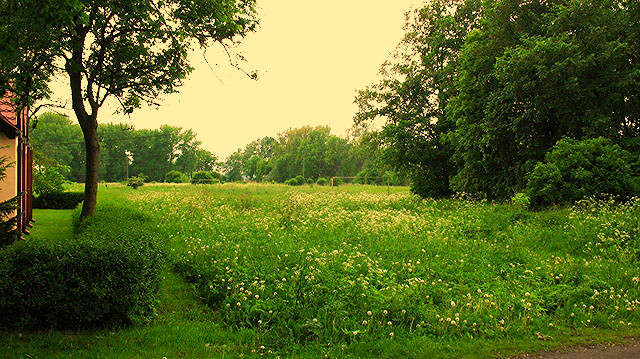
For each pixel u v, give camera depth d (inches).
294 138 4955.7
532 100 807.1
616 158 711.7
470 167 1032.2
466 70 1016.2
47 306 230.7
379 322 240.5
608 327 255.3
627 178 695.1
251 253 381.1
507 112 874.1
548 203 730.2
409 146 1272.1
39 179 792.9
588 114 770.2
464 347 217.3
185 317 266.4
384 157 1327.5
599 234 478.6
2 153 471.2
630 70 774.5
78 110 486.9
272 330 235.6
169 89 509.7
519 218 644.7
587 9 775.1
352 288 285.4
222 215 741.9
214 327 247.1
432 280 331.3
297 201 1003.3
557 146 767.1
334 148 4448.8
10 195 483.5
